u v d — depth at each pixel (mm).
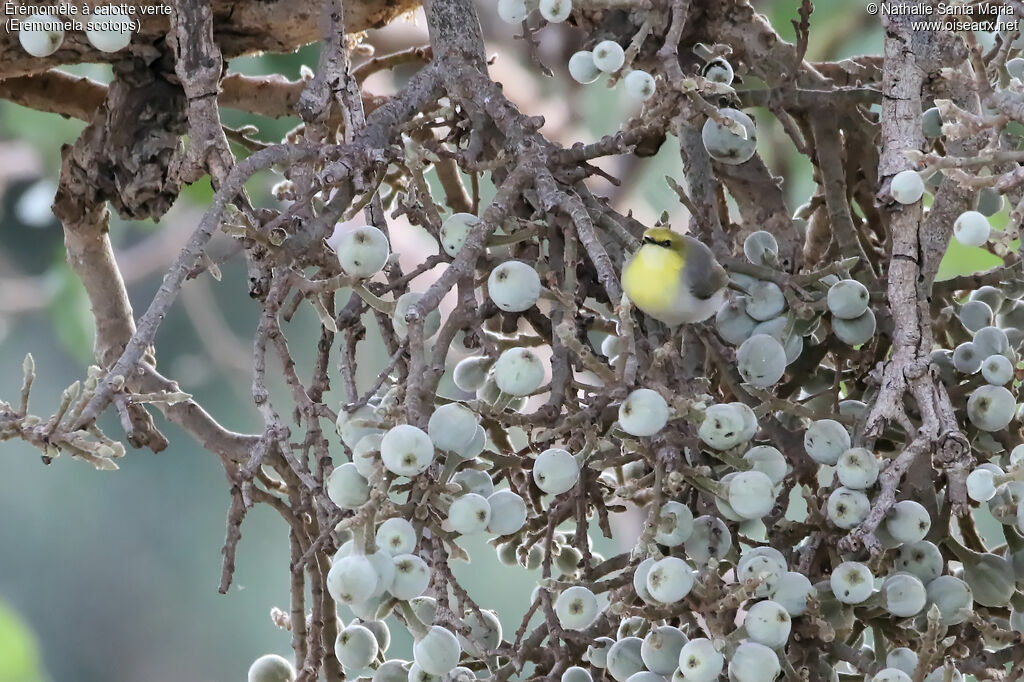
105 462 3900
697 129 4125
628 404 3918
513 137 4043
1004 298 4141
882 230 4258
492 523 3949
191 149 4043
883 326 4094
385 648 4051
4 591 10234
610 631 4012
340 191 4000
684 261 3994
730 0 4199
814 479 4078
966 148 4066
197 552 10359
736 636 3936
